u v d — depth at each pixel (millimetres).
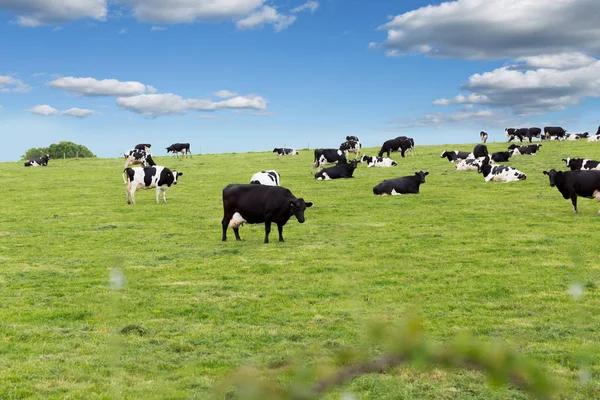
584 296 11789
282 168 49281
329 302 11867
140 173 29594
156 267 15586
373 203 27609
